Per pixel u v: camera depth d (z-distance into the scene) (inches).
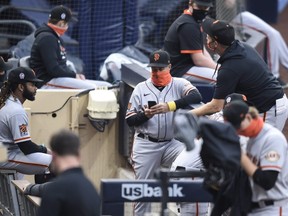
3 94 1136.2
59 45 1353.3
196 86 1230.3
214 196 831.1
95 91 1309.1
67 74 1357.0
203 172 816.3
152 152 1143.6
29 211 1114.7
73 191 725.9
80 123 1321.4
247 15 1694.1
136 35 1654.8
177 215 1134.4
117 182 842.8
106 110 1293.1
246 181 836.0
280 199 850.8
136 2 1648.6
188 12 1250.6
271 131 839.1
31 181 1296.8
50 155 1154.7
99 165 1349.7
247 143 851.4
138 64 1412.4
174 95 1130.0
